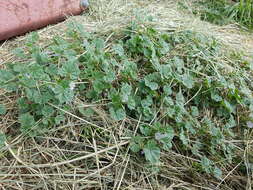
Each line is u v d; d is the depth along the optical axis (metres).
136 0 2.21
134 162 1.27
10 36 1.62
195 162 1.31
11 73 1.24
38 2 1.68
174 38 1.68
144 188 1.23
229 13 2.38
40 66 1.25
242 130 1.52
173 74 1.46
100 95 1.35
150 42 1.51
